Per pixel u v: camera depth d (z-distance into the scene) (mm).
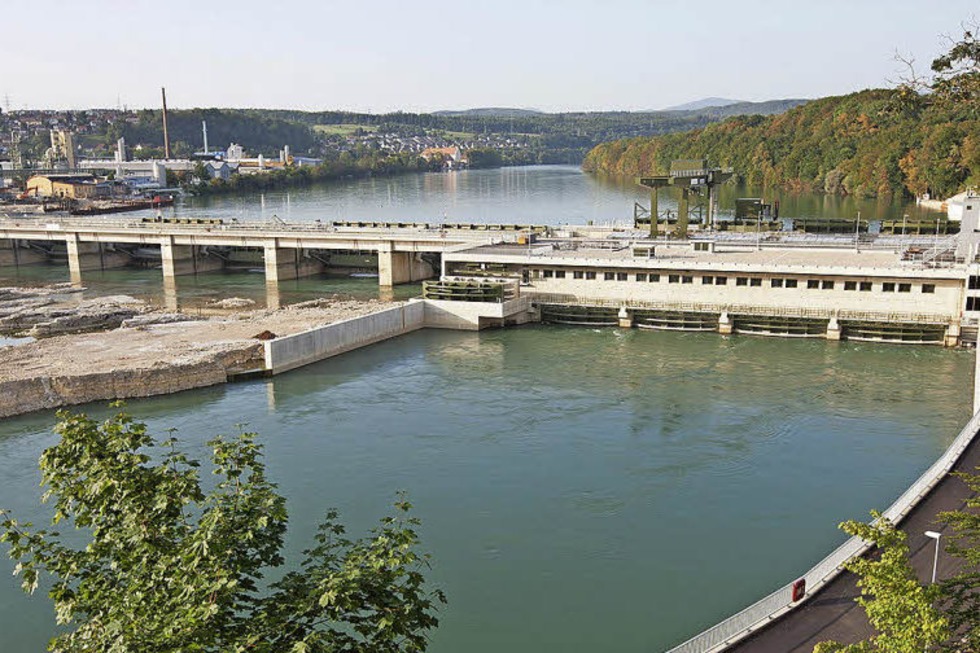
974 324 101375
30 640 44688
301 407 82688
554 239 134000
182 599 22812
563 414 78875
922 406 80000
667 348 103938
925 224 136500
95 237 176125
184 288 156375
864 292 104750
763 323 109562
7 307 133875
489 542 54000
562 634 44000
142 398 86625
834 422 75625
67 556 24625
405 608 23938
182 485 25562
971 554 32531
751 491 61219
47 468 25672
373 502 60188
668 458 67562
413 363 98938
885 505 58656
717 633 36094
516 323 119000
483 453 69312
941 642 26688
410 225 167625
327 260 173625
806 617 38219
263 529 25562
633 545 53375
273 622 23344
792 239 131625
